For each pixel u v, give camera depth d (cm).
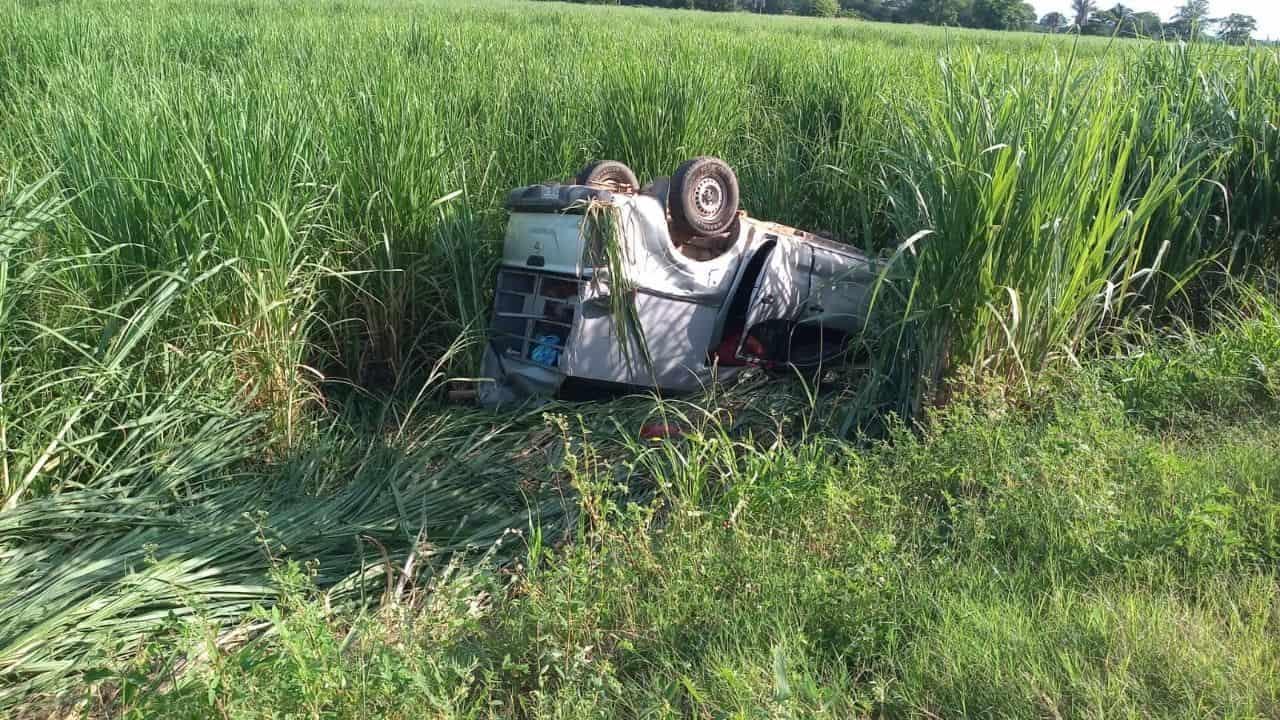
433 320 730
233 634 389
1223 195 695
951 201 556
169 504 473
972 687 325
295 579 346
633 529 423
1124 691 314
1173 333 655
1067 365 577
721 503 460
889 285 608
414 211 698
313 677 295
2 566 413
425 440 602
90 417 504
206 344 556
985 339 558
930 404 570
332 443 568
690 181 621
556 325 627
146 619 387
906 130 652
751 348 684
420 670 315
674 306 636
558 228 622
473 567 446
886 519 439
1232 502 434
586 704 315
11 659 356
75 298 529
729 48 1391
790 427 614
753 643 352
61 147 581
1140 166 660
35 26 1263
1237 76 763
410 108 713
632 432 598
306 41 1341
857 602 367
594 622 367
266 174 598
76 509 447
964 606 367
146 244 555
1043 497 437
